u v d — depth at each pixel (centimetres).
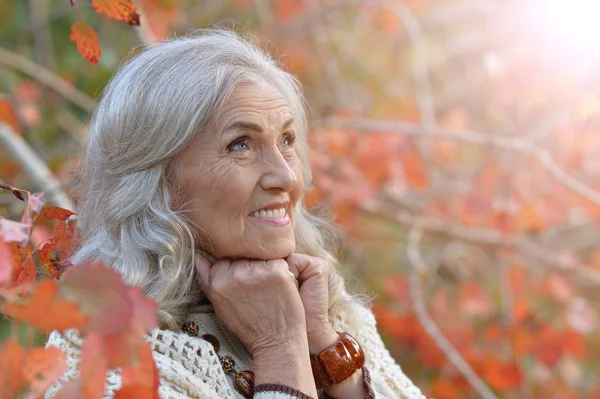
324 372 170
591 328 384
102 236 169
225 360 167
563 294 387
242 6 455
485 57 424
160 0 393
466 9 454
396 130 376
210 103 163
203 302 174
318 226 220
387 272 390
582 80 394
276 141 171
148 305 99
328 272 179
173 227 164
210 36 183
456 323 379
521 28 411
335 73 435
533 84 411
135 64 171
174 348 158
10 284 133
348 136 374
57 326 100
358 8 469
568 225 417
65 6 425
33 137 381
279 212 171
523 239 392
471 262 409
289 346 162
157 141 163
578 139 396
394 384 194
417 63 423
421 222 376
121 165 167
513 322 379
